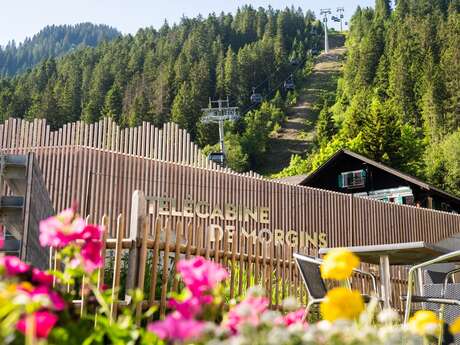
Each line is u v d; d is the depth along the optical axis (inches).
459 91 3169.3
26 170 259.6
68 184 540.1
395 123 2377.0
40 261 283.6
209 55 4584.2
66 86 3789.4
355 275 279.6
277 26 5940.0
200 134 3590.1
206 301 77.0
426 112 3238.2
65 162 544.7
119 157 561.6
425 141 3016.7
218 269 78.7
